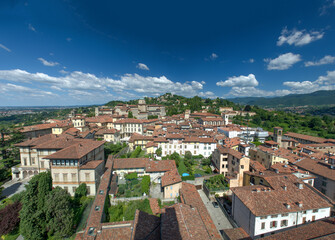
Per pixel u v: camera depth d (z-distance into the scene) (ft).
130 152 265.75
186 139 272.72
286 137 349.20
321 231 91.66
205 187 175.83
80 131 315.37
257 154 231.30
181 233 82.69
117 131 344.28
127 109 574.97
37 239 104.78
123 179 181.98
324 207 118.52
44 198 113.80
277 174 155.43
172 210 102.22
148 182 167.22
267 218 111.34
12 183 181.78
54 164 147.74
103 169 174.09
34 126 289.33
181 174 200.23
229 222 135.13
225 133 357.00
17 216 117.60
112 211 132.67
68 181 148.25
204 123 482.69
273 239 91.61
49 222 106.93
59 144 179.32
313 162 187.01
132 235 88.17
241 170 177.17
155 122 451.53
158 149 258.98
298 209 114.21
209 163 240.53
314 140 321.93
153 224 97.91
